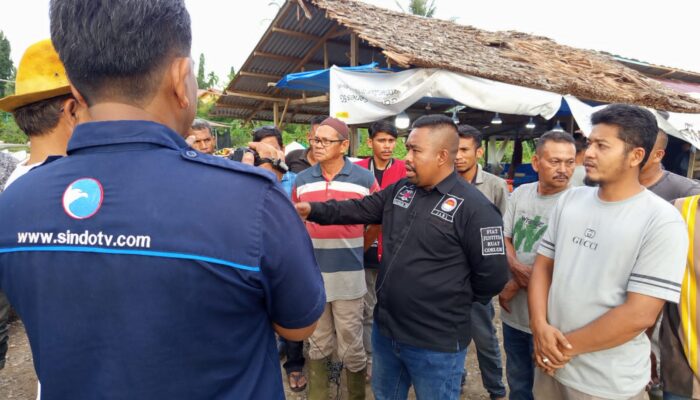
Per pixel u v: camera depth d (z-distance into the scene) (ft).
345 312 8.37
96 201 2.29
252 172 2.52
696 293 5.47
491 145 34.65
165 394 2.27
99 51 2.31
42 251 2.29
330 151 8.56
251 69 24.17
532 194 7.88
